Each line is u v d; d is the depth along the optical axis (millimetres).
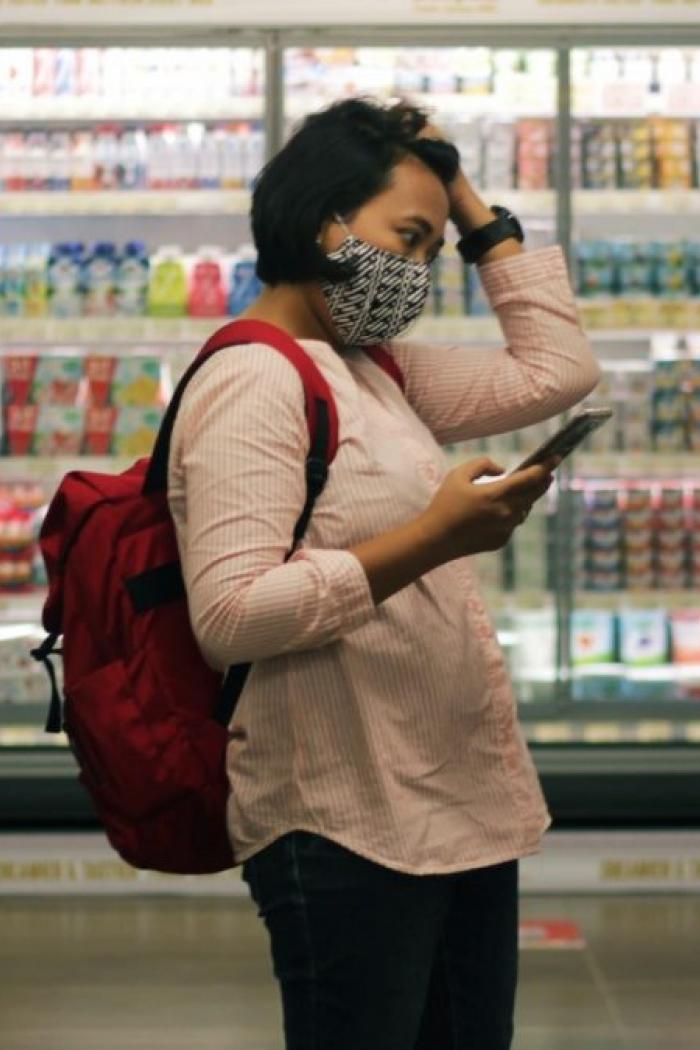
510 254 2449
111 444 6000
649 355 6434
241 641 1940
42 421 6008
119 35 5641
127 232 6465
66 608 2209
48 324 5816
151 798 2145
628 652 6191
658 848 5324
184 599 2174
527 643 6098
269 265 2178
